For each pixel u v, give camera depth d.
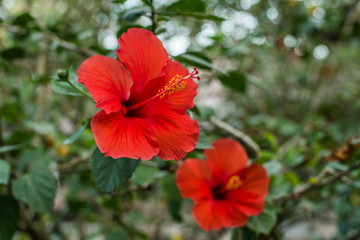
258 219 0.42
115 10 0.81
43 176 0.43
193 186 0.41
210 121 0.51
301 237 1.18
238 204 0.41
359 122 1.22
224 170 0.43
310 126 0.77
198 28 0.91
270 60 1.28
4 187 0.50
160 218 1.08
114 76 0.31
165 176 0.52
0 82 0.75
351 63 1.45
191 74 0.33
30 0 0.90
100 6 0.85
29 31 0.59
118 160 0.33
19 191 0.42
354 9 1.04
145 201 1.05
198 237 1.01
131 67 0.32
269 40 1.04
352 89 1.25
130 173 0.32
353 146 0.46
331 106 1.23
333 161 0.48
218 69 0.41
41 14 0.68
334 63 1.18
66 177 0.72
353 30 1.10
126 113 0.34
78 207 0.70
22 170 0.52
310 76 1.39
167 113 0.33
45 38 0.64
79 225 0.89
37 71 0.75
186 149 0.32
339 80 1.41
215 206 0.41
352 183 0.49
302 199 0.65
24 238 0.81
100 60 0.31
